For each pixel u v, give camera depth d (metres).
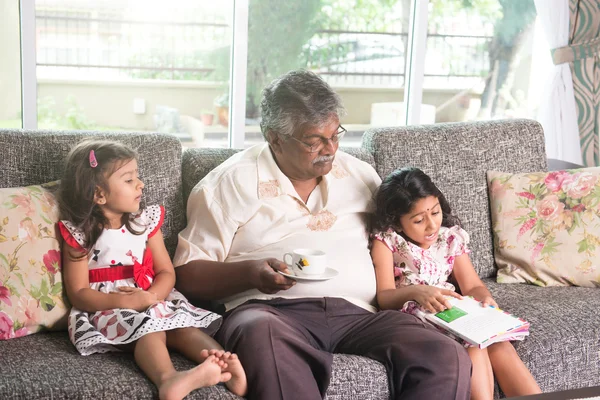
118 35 3.66
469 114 4.26
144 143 2.11
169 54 3.76
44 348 1.70
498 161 2.45
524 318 2.00
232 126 3.57
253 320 1.71
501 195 2.38
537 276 2.29
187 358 1.71
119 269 1.90
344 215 2.06
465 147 2.41
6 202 1.82
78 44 3.61
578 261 2.25
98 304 1.79
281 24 3.76
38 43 3.53
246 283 1.87
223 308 1.95
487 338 1.77
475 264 2.37
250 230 1.97
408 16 4.02
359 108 4.08
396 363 1.73
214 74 3.86
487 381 1.81
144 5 3.66
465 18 4.10
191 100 3.86
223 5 3.77
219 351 1.58
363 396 1.70
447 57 4.12
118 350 1.72
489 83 4.24
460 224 2.23
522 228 2.33
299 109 1.89
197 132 3.92
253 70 3.76
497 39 4.19
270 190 2.00
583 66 3.52
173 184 2.13
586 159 3.61
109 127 3.78
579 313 2.03
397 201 2.04
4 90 3.31
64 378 1.52
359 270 1.99
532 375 1.89
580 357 1.95
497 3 4.14
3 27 3.25
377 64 4.04
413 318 1.88
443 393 1.66
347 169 2.15
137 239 1.94
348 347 1.87
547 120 3.58
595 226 2.26
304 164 1.94
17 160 1.98
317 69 3.91
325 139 1.92
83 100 3.69
